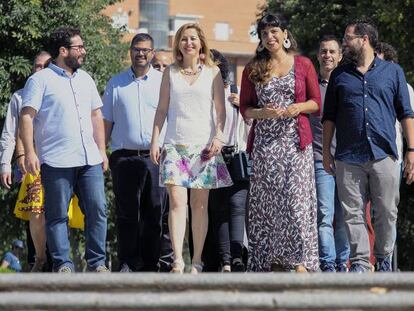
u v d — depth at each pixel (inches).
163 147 1208.8
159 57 1438.2
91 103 1216.2
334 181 1330.0
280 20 1170.0
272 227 1170.6
